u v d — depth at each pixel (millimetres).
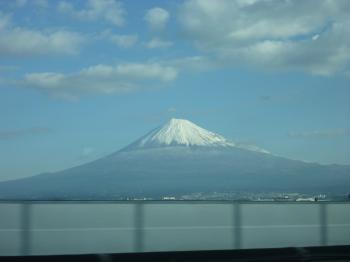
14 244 13070
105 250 13656
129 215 13922
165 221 14141
